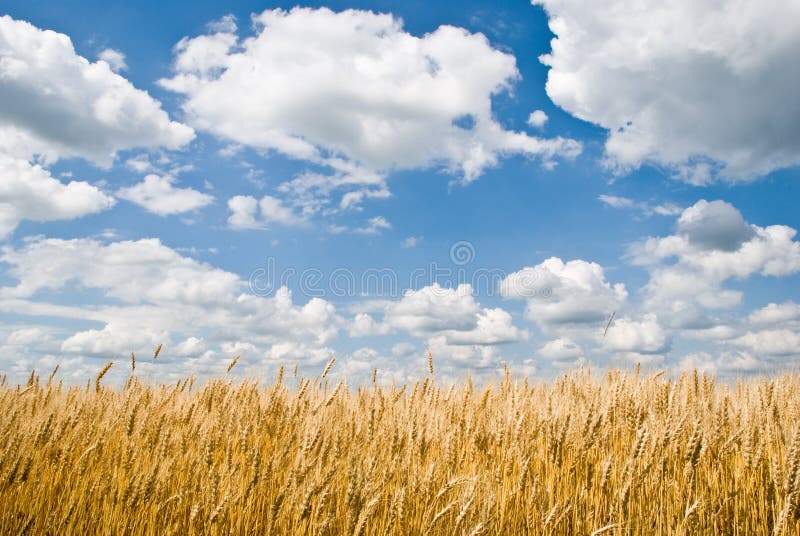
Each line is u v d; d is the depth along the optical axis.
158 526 1.59
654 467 1.59
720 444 1.81
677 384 1.94
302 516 1.43
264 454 1.75
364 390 2.32
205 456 1.71
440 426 1.99
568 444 1.74
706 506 1.51
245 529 1.52
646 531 1.47
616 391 2.00
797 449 1.40
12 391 2.31
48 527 1.57
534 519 1.45
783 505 1.41
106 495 1.63
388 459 1.71
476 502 1.47
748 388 2.01
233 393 2.29
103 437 1.94
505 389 2.44
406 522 1.48
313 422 1.80
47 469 1.78
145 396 2.23
